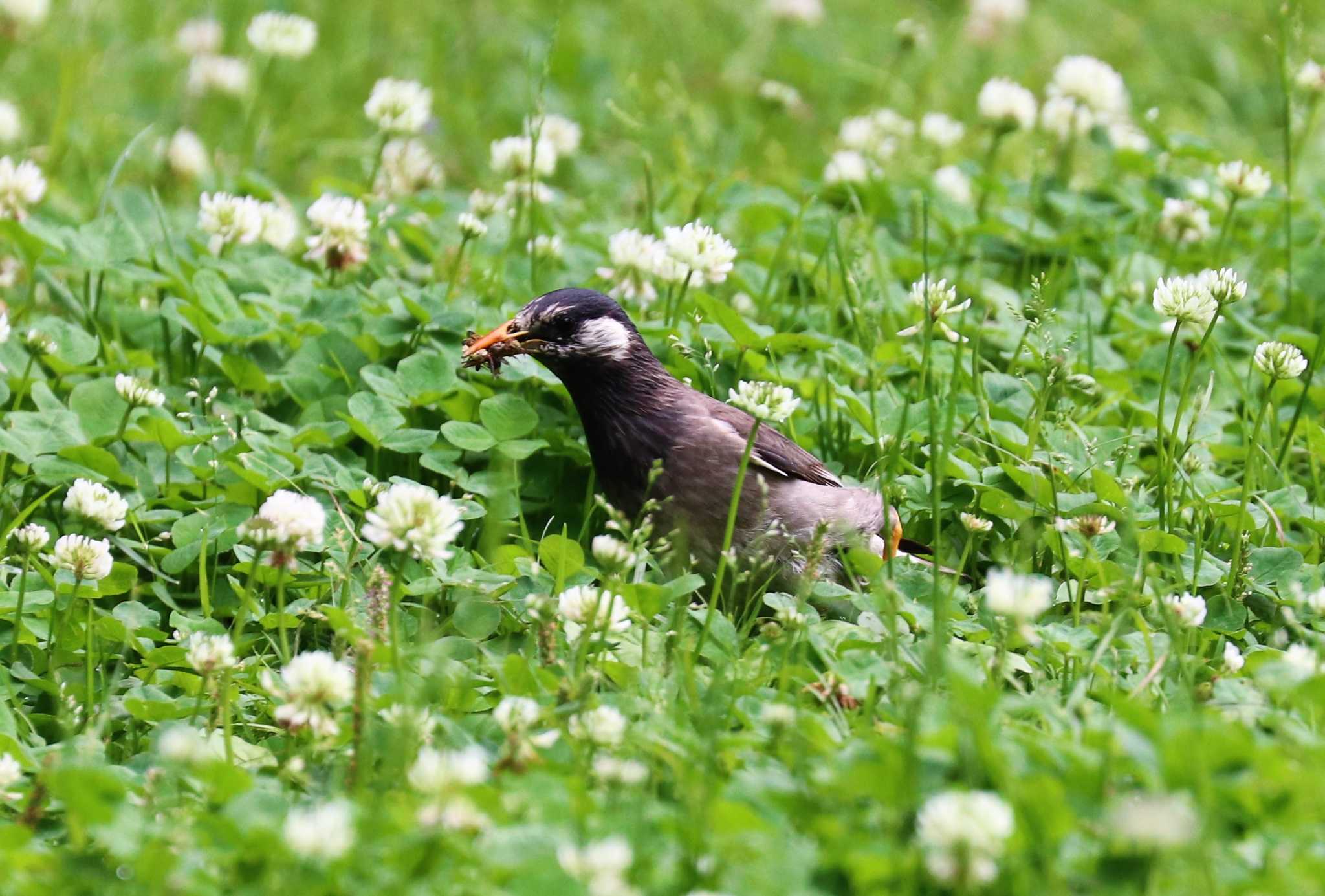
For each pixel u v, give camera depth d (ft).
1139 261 45.47
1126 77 69.46
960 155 58.39
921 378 34.55
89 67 58.49
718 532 33.30
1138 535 30.73
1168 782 20.11
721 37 70.03
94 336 38.99
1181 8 74.84
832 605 30.25
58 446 33.19
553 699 24.53
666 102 59.26
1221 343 41.11
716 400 35.12
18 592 28.71
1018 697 24.07
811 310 42.65
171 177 49.75
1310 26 71.67
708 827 20.08
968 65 70.54
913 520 34.60
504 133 60.54
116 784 20.72
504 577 29.01
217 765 21.49
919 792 20.20
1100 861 19.06
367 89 62.49
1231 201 44.21
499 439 33.91
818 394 37.22
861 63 68.69
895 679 24.23
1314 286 44.45
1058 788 19.65
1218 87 69.67
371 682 24.52
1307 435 35.50
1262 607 30.60
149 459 34.35
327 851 19.17
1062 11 74.95
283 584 26.27
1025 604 24.07
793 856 19.49
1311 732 23.52
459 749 23.16
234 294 39.68
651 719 23.94
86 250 38.81
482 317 38.68
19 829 20.58
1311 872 18.98
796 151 61.26
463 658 27.22
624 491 33.99
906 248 46.73
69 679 28.22
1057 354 37.55
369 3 67.41
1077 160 52.65
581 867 18.88
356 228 39.27
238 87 55.93
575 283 42.34
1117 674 26.04
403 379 35.78
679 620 27.09
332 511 31.58
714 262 34.17
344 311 38.58
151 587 30.68
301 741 24.93
